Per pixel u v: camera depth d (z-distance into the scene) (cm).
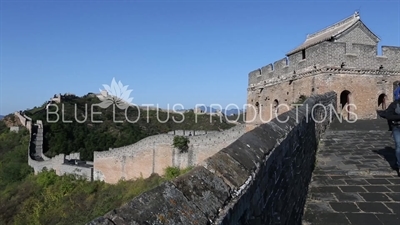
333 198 834
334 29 2650
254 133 493
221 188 299
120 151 3825
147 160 3578
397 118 928
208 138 3212
